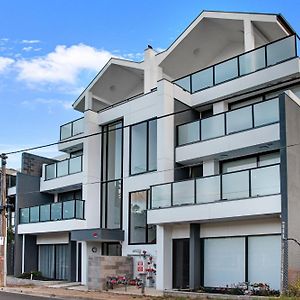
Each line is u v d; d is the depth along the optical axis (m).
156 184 20.39
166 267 19.81
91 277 20.64
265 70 19.28
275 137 17.34
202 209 18.06
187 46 23.77
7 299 17.12
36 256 28.27
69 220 24.02
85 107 27.91
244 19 21.05
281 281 15.28
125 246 22.25
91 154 24.55
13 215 29.62
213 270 18.80
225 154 19.30
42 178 29.31
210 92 21.22
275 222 17.00
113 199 24.03
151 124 21.97
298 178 16.70
